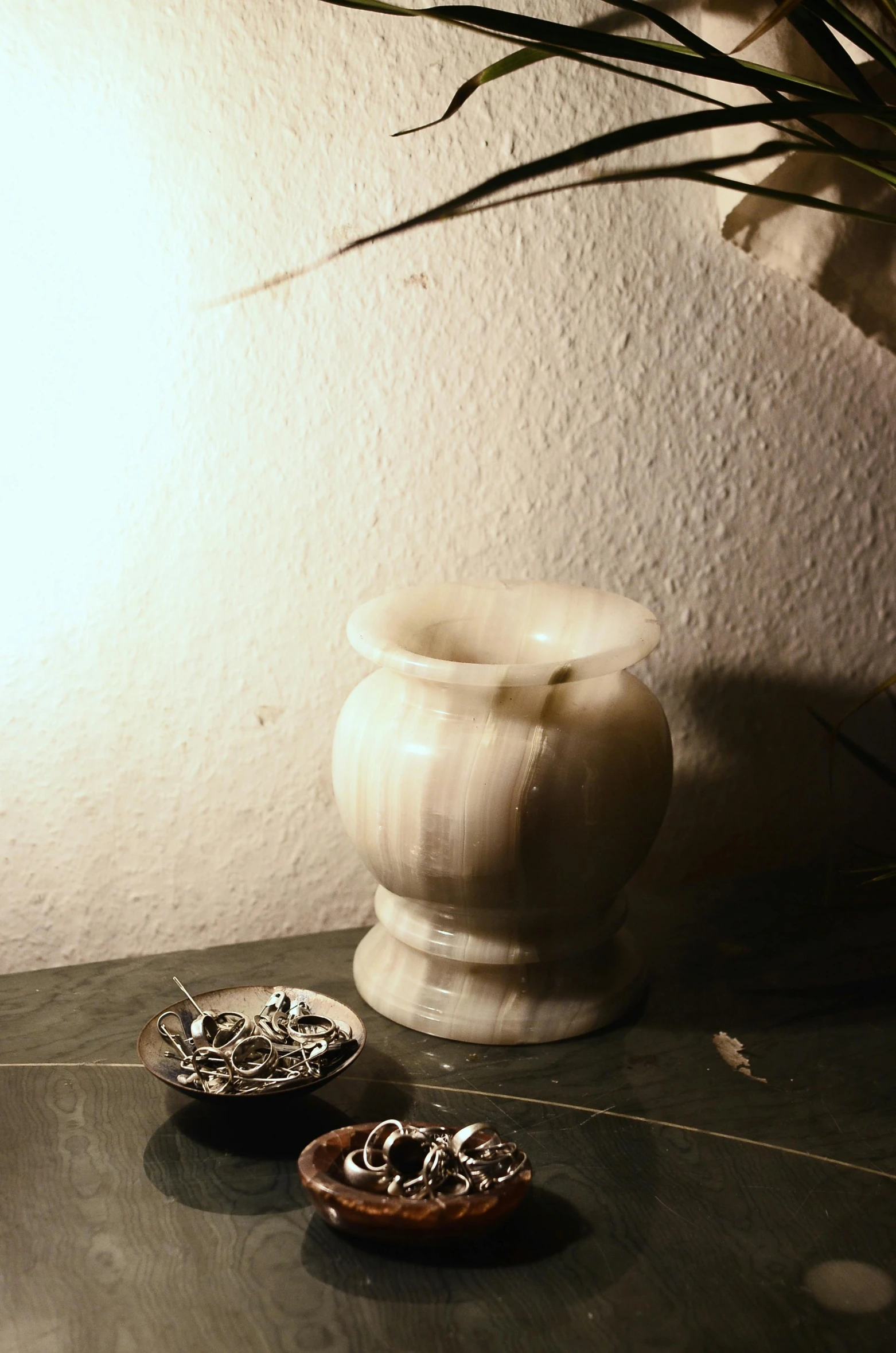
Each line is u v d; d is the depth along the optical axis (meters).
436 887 0.85
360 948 0.95
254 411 0.92
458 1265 0.74
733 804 1.06
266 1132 0.82
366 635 0.86
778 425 1.00
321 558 0.95
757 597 1.03
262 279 0.90
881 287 0.94
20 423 0.89
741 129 0.90
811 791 1.08
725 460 1.00
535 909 0.86
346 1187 0.74
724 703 1.04
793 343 0.99
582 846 0.84
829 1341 0.71
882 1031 0.90
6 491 0.90
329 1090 0.85
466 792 0.83
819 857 1.09
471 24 0.73
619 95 0.93
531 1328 0.72
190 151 0.88
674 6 0.92
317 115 0.89
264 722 0.97
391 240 0.91
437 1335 0.71
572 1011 0.89
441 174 0.91
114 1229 0.76
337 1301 0.73
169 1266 0.74
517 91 0.91
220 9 0.86
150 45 0.86
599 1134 0.82
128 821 0.96
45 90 0.86
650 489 0.99
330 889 1.01
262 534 0.94
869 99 0.76
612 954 0.92
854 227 0.92
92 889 0.97
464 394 0.95
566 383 0.96
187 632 0.94
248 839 0.98
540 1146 0.81
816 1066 0.87
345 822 0.88
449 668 0.83
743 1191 0.79
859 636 1.05
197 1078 0.81
